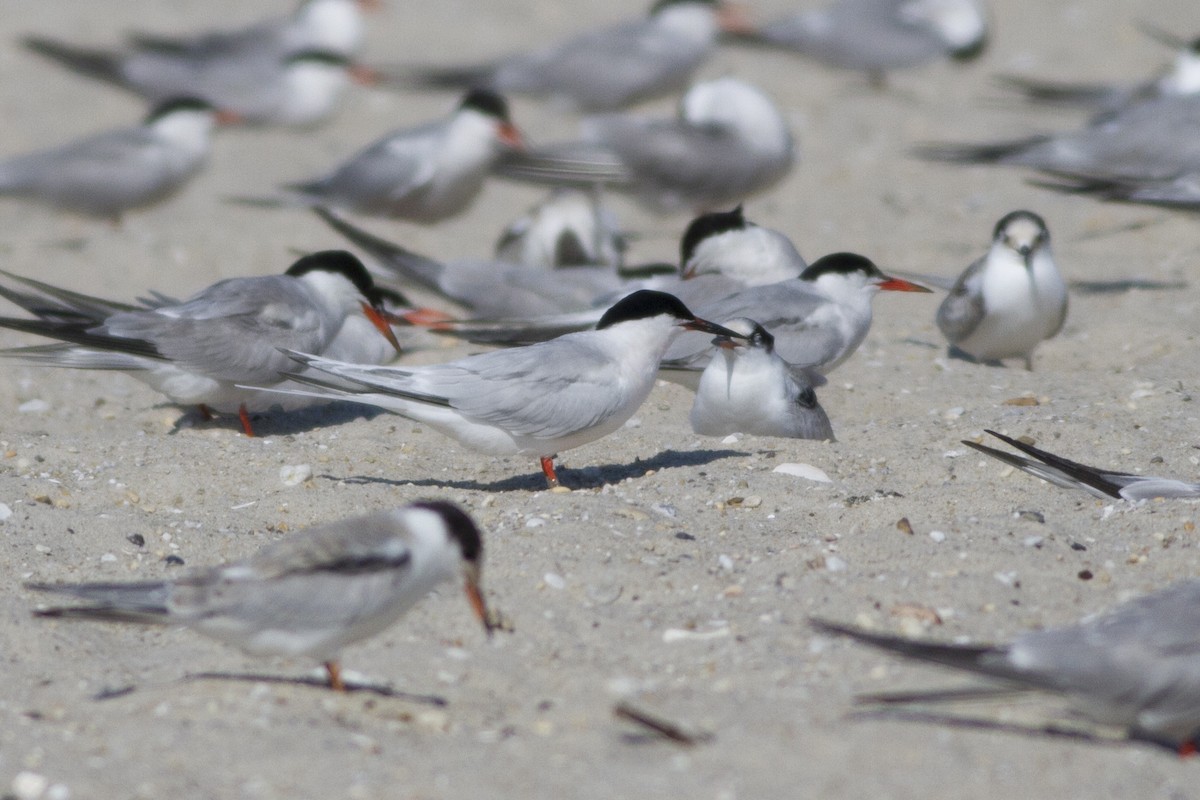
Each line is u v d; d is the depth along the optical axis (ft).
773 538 31.83
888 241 61.77
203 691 25.00
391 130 82.69
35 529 32.40
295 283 42.39
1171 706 21.61
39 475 35.88
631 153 62.90
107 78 81.51
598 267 53.83
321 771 22.26
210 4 108.37
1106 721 22.25
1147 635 21.74
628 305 35.83
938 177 71.82
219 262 58.80
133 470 36.09
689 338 42.55
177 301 43.47
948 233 62.75
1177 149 58.44
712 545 31.24
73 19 102.17
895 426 39.55
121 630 28.68
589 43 76.54
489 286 51.70
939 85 89.92
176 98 65.31
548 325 47.26
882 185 70.44
